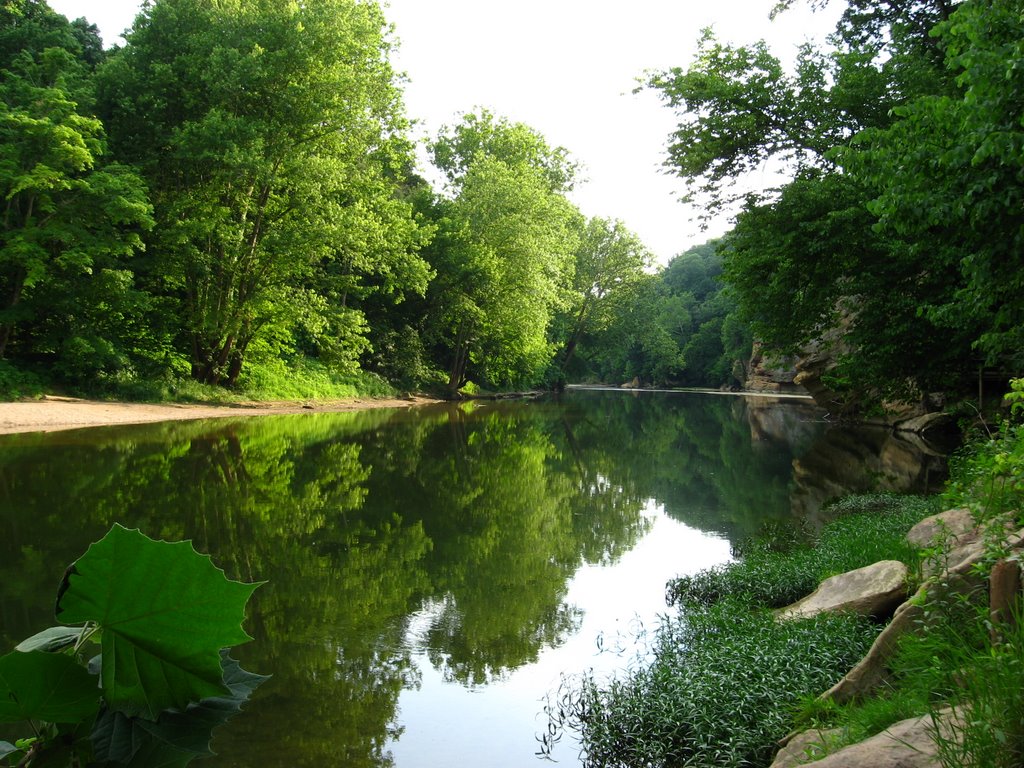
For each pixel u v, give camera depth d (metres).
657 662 5.59
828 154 8.95
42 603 6.58
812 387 31.45
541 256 41.12
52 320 23.73
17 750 1.02
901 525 8.27
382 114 28.80
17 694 0.97
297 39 24.83
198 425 22.20
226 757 4.34
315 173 25.67
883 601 5.58
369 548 9.52
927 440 23.92
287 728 4.72
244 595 0.98
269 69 24.77
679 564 9.12
